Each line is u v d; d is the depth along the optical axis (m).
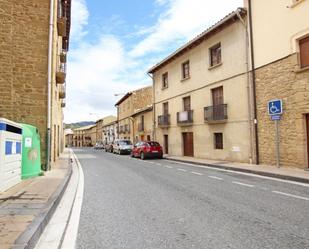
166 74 28.70
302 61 13.35
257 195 8.01
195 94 22.81
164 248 4.16
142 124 36.88
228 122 18.64
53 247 4.23
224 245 4.23
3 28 13.46
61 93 26.73
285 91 13.98
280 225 5.18
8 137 8.23
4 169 7.87
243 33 17.16
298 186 9.52
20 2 13.74
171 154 27.00
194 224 5.31
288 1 13.91
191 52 23.44
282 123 14.12
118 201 7.38
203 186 9.62
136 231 4.95
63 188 8.50
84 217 5.87
